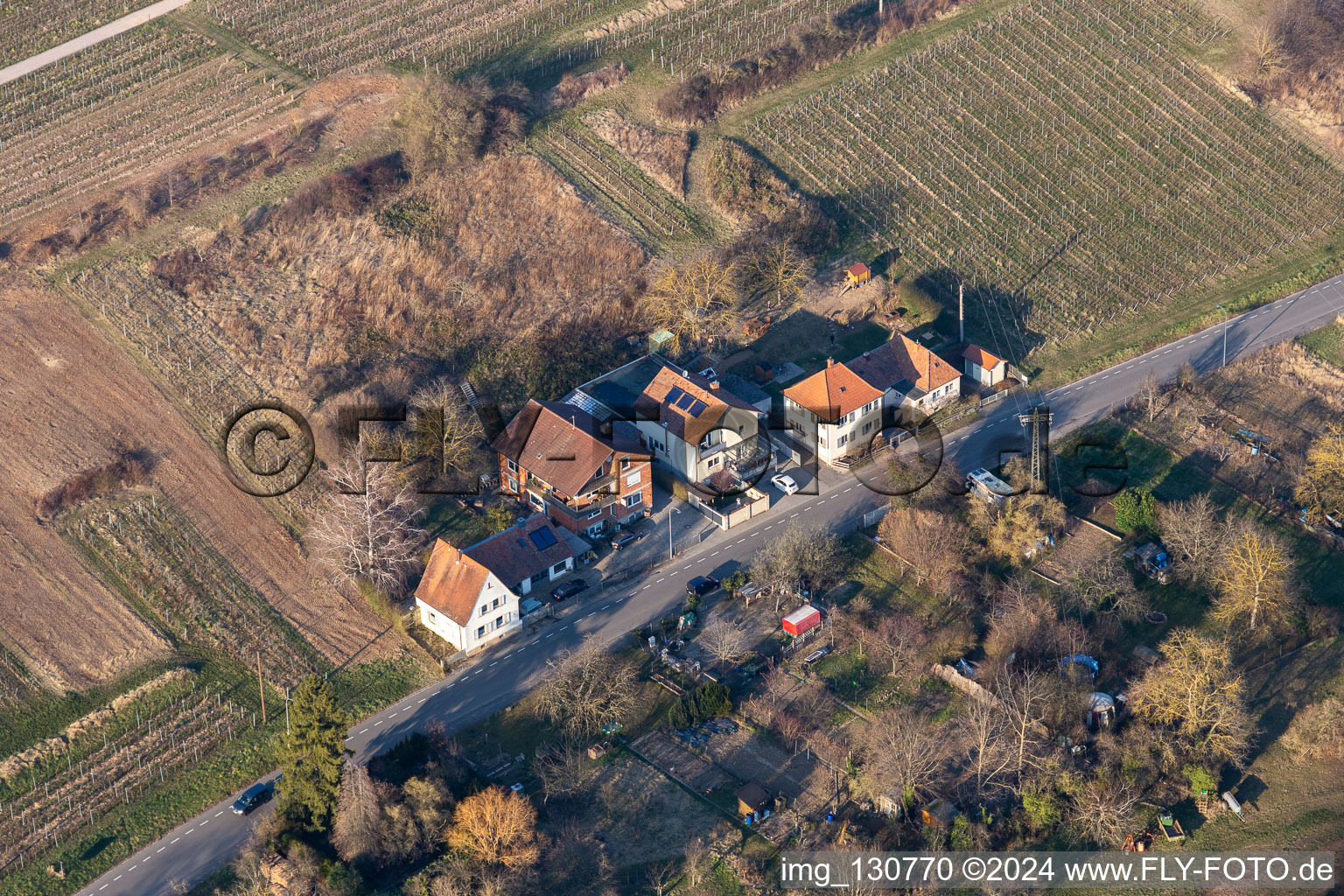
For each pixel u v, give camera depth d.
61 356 150.00
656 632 122.06
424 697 116.31
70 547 130.25
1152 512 129.75
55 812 107.44
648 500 135.50
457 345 153.00
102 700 116.88
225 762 111.25
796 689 116.62
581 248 165.25
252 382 147.88
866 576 128.25
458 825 101.62
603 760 110.56
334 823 102.81
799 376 152.25
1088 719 112.06
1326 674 117.88
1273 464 140.62
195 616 124.25
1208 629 121.94
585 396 144.12
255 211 168.00
